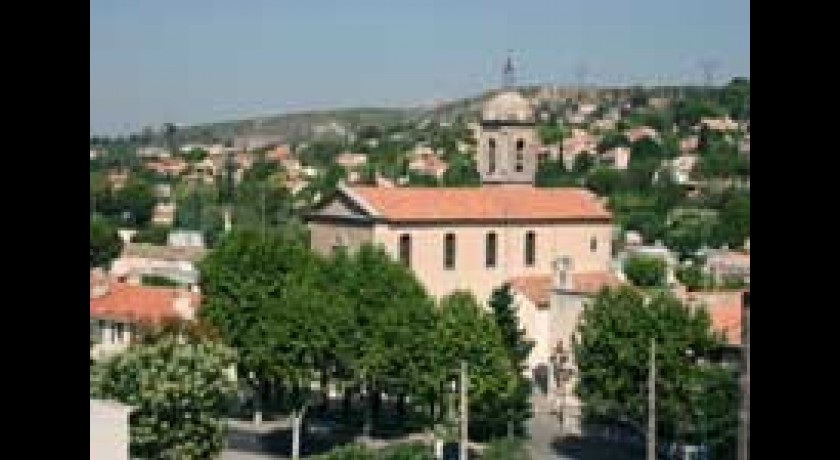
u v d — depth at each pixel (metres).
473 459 47.22
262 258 52.28
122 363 37.44
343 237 73.38
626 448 47.94
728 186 91.69
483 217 74.81
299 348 50.09
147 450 37.28
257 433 52.19
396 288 52.31
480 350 50.09
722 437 41.25
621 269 74.25
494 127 81.25
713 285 62.34
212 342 41.34
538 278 69.50
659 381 42.97
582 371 46.66
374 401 52.78
